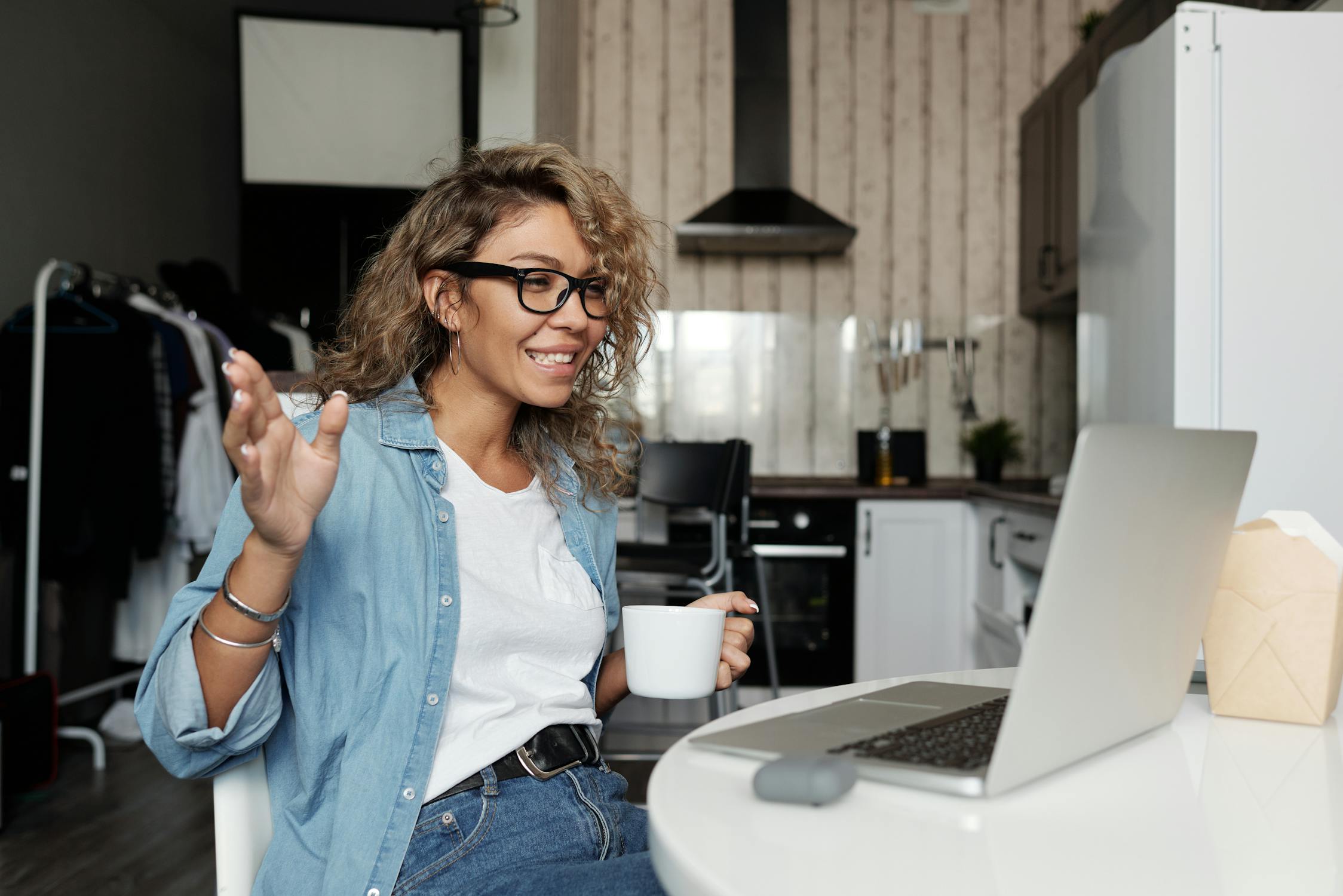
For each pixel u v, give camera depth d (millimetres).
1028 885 531
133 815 2652
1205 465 750
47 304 3260
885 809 635
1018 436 4262
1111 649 718
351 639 941
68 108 4086
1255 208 1981
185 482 3443
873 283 4453
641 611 935
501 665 995
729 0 4430
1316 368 1979
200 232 5172
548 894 827
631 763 3094
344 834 886
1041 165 4066
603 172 1149
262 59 3607
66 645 3566
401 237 1092
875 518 3828
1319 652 855
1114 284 2357
